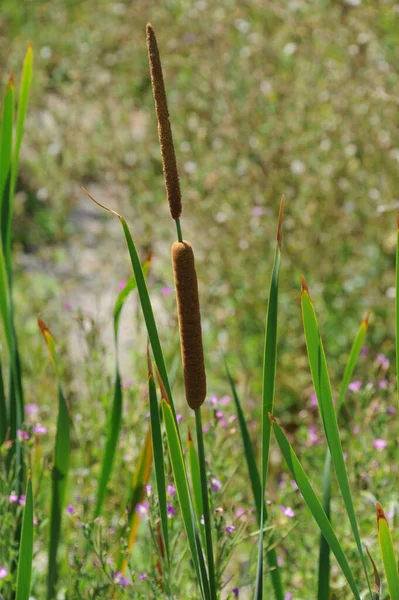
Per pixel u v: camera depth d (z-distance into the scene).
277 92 6.39
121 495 3.80
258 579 2.27
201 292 5.95
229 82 6.81
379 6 6.59
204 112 6.68
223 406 4.12
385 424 3.72
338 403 2.60
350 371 2.59
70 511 2.99
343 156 5.73
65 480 2.94
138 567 3.50
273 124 6.13
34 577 3.19
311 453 3.90
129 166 6.75
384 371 4.14
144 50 9.09
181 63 7.43
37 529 3.12
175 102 7.13
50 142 7.55
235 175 6.00
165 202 6.58
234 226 5.81
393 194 5.51
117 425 2.99
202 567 2.24
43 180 7.55
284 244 5.68
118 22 9.91
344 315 5.62
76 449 4.59
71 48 10.25
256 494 2.61
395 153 5.52
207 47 7.49
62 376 4.63
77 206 8.22
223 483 3.22
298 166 5.78
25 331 5.43
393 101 5.62
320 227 5.70
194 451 2.40
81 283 7.00
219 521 2.75
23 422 3.22
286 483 3.53
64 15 11.18
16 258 7.48
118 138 7.36
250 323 5.88
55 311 5.92
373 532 3.36
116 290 6.32
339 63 6.62
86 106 8.29
